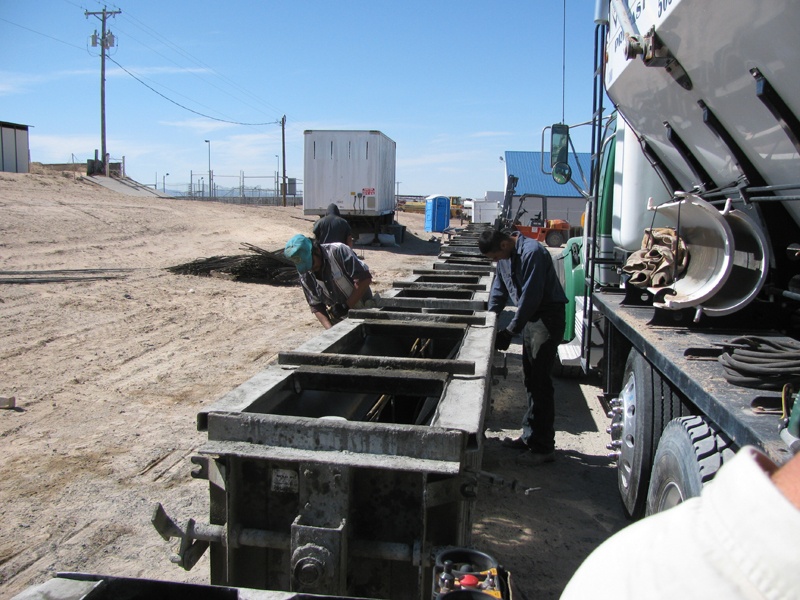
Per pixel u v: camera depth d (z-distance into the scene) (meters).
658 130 3.86
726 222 2.98
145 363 7.49
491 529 4.10
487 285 6.36
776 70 2.33
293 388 3.07
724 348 2.76
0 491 4.30
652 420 3.64
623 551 0.86
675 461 2.88
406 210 59.28
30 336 8.33
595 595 0.86
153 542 3.75
